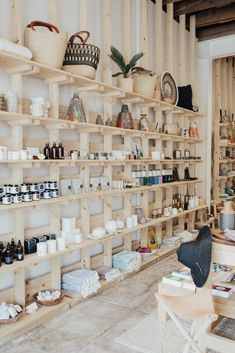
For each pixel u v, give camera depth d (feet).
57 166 10.73
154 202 16.67
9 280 9.99
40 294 10.42
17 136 9.53
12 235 9.75
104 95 12.98
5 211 9.80
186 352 6.75
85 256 12.25
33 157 9.61
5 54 8.39
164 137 15.98
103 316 10.07
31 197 9.57
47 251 10.07
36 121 9.45
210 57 20.04
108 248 13.20
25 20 10.34
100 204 13.62
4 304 9.25
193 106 18.70
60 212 11.67
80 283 10.98
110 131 12.87
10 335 8.68
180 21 18.44
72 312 10.29
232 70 26.30
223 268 10.01
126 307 10.69
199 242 7.25
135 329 9.30
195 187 19.72
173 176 17.16
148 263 14.62
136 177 14.48
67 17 11.86
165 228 17.71
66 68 10.87
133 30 15.33
